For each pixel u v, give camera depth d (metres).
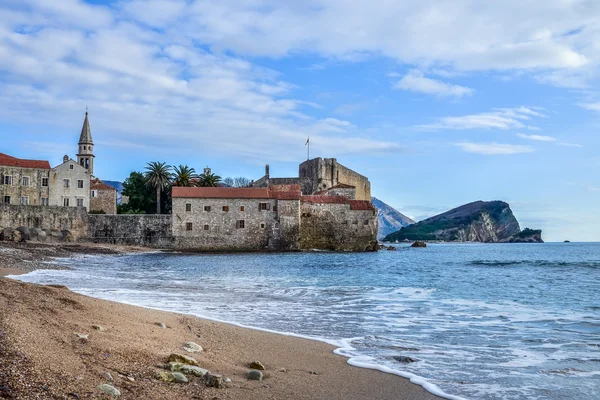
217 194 112.25
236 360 14.50
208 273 52.91
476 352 16.52
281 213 112.38
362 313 25.39
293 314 24.77
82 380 10.04
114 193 123.88
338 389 12.05
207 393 10.87
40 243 85.19
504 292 37.62
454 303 30.09
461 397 11.73
